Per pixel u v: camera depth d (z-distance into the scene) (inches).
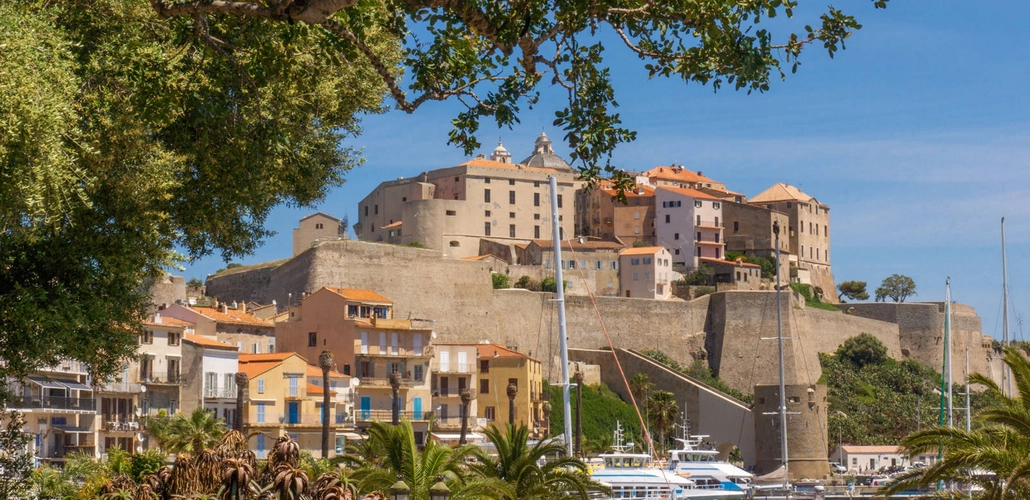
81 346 1122.0
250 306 7160.4
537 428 5959.6
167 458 3201.3
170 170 1082.1
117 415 3944.4
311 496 1133.1
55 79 947.3
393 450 1868.8
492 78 943.7
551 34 881.5
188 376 4352.9
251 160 1064.8
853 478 6028.5
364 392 5187.0
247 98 1079.6
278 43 1061.8
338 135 1331.2
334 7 792.9
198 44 1032.2
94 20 1087.6
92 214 1093.1
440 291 7342.5
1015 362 1733.5
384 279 7194.9
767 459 6314.0
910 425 7564.0
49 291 1111.0
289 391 4653.1
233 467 1161.4
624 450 5536.4
